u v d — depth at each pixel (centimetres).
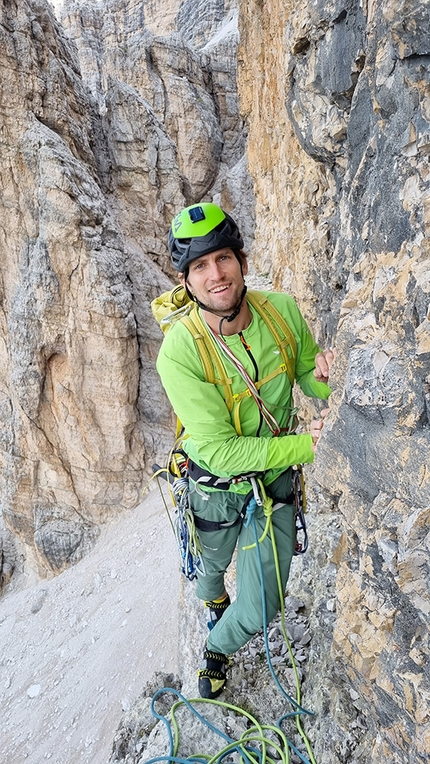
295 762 269
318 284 476
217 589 301
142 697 344
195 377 212
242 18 1416
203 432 215
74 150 1720
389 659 194
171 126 2611
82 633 1526
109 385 1698
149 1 5416
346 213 289
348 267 286
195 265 200
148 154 2070
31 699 1388
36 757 1213
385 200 188
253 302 221
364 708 235
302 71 289
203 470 242
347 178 261
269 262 1237
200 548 263
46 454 1777
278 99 954
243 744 275
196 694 328
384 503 187
